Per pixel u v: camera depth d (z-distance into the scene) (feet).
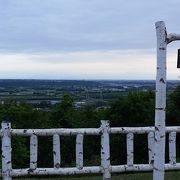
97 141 125.90
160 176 21.03
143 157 99.25
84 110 171.83
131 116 134.41
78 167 27.45
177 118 115.85
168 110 117.29
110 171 27.73
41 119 169.17
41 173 26.99
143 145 98.68
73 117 166.50
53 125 165.58
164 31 20.89
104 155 27.61
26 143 128.26
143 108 132.67
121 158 110.83
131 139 28.19
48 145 122.72
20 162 119.96
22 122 164.55
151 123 130.72
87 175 31.78
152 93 139.95
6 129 26.48
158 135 21.01
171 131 29.19
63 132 27.02
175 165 29.27
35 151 26.89
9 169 26.68
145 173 33.58
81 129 27.30
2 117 161.79
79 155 27.35
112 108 140.05
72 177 31.58
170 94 120.26
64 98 167.63
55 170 27.14
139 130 28.22
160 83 20.98
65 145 124.06
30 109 171.63
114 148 111.55
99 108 172.86
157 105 21.02
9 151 26.63
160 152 21.02
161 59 20.97
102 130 27.53
